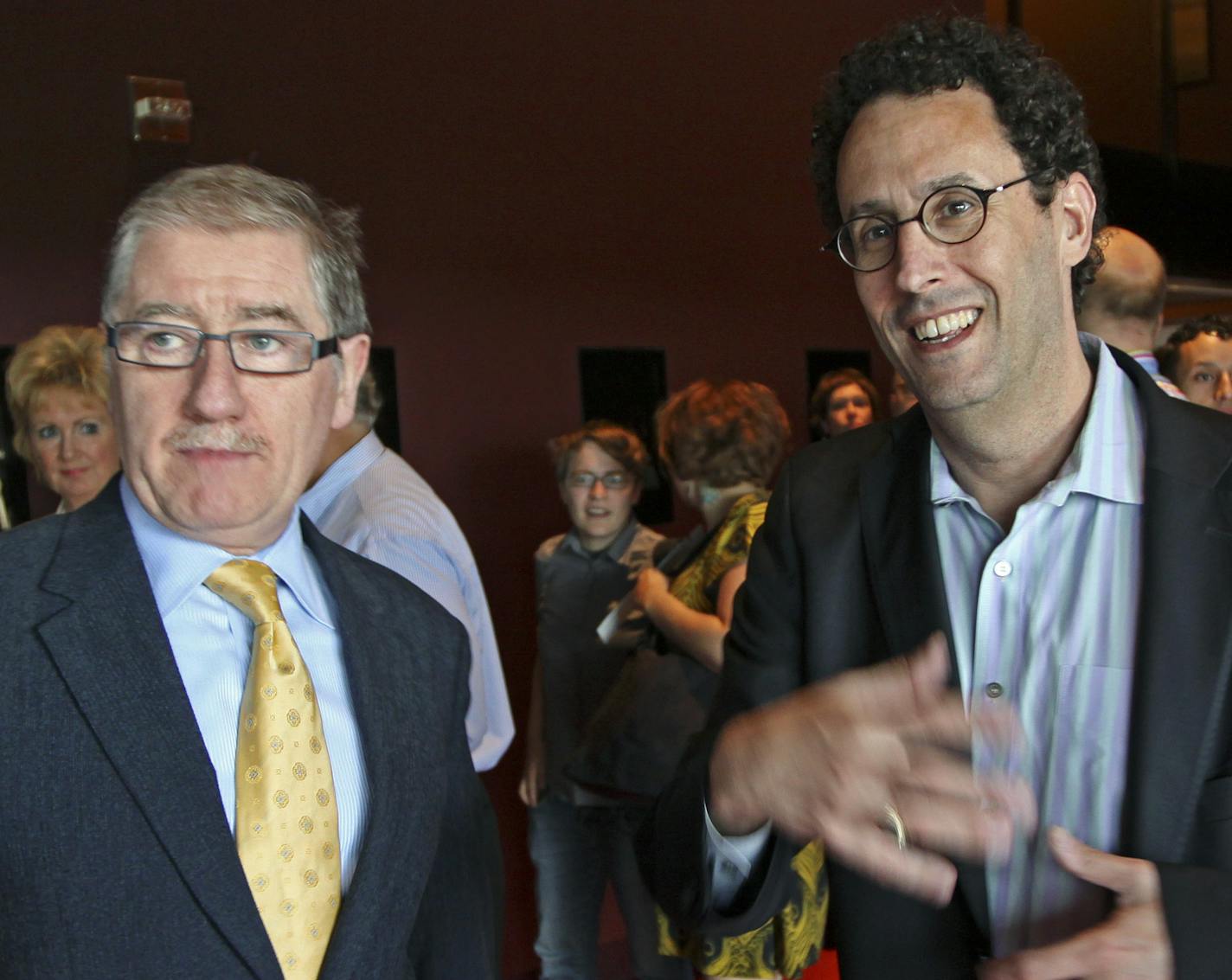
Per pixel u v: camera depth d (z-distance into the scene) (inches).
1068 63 280.5
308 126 123.0
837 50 169.8
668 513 150.8
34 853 37.1
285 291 43.6
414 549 81.9
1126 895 33.9
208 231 42.6
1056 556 41.6
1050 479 42.8
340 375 49.0
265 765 41.7
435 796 47.5
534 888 141.3
